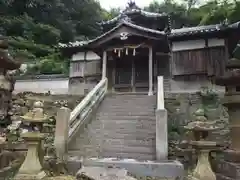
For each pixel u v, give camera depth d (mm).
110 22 20797
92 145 7852
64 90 20422
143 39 15602
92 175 5363
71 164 6453
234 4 26906
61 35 35188
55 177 5660
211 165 5688
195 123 5586
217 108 10117
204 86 16375
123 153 7328
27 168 5168
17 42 28781
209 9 33344
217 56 16422
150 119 9266
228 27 15422
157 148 6996
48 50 30406
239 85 5414
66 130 7602
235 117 5375
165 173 6047
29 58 27562
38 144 5457
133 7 20906
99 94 11906
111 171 5711
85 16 39219
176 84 17172
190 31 16812
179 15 35969
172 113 10172
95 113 10367
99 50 16922
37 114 5473
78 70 20219
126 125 8992
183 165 6379
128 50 16516
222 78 5605
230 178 4996
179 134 8453
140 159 6895
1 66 5664
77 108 9039
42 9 35406
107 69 19016
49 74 23562
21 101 11641
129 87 18141
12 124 7535
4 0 31484
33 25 32344
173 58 17531
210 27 18500
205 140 5504
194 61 16953
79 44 20094
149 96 11969
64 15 37781
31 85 21156
